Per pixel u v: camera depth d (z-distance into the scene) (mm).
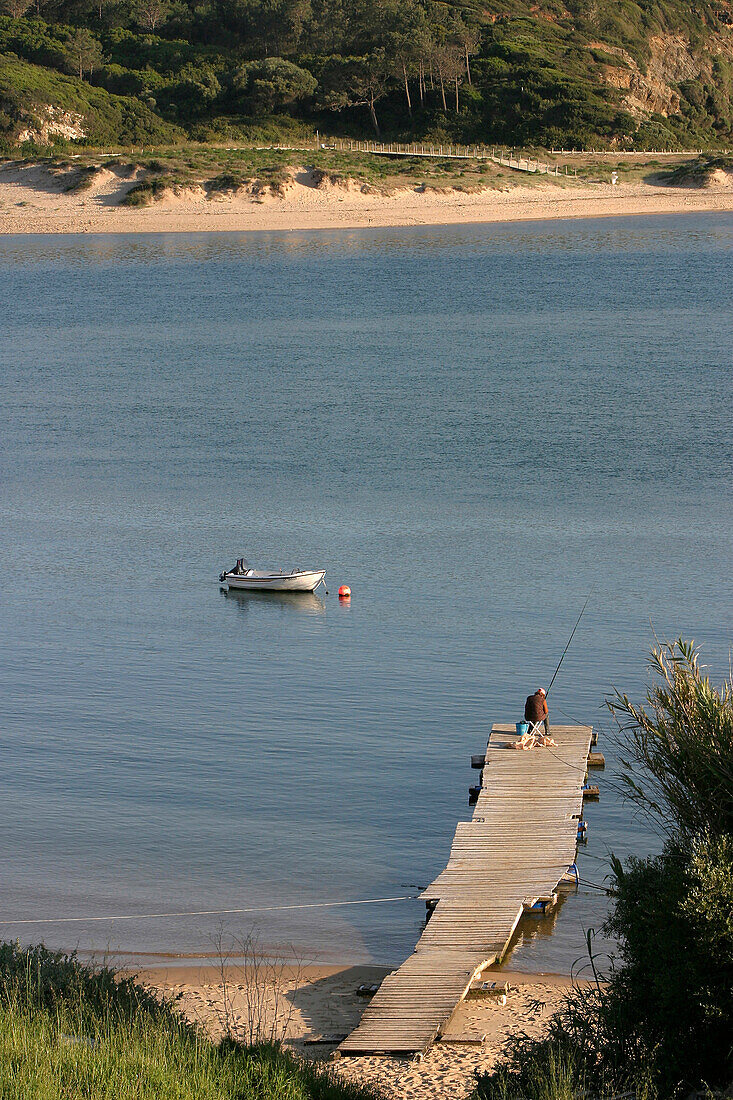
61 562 57781
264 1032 22547
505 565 54750
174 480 70938
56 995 19906
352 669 44125
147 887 29891
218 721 39969
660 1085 16781
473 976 24297
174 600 52562
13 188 199500
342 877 30328
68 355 111250
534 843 30156
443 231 188750
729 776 18562
